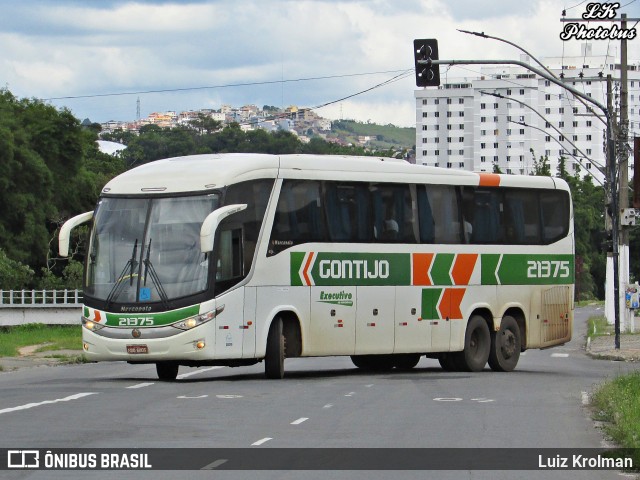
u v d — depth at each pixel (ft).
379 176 96.84
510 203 107.86
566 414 67.87
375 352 96.07
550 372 108.68
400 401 74.69
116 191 87.61
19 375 102.22
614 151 145.89
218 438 55.36
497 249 106.32
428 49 116.57
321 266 91.81
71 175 346.74
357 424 61.87
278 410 67.92
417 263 99.14
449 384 89.20
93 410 66.23
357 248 94.38
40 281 312.91
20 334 204.13
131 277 84.74
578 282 432.25
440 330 101.30
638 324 215.51
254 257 86.99
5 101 342.03
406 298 98.27
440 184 101.71
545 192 111.34
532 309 109.91
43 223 323.37
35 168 319.68
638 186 127.44
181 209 85.35
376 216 96.32
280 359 89.20
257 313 87.10
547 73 125.49
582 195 457.68
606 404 69.51
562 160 464.65
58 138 343.46
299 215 90.58
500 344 107.24
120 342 84.17
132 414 64.54
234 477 44.50
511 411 69.31
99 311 84.99
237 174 86.48
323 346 92.17
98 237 86.53
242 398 74.49
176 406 69.00
